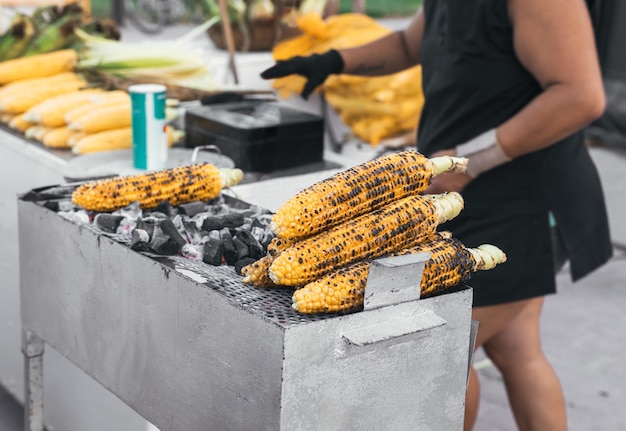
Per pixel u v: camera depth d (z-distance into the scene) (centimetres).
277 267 114
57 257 156
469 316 125
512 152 190
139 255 133
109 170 215
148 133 215
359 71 242
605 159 579
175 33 1165
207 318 120
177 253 136
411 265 114
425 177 129
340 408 114
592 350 323
